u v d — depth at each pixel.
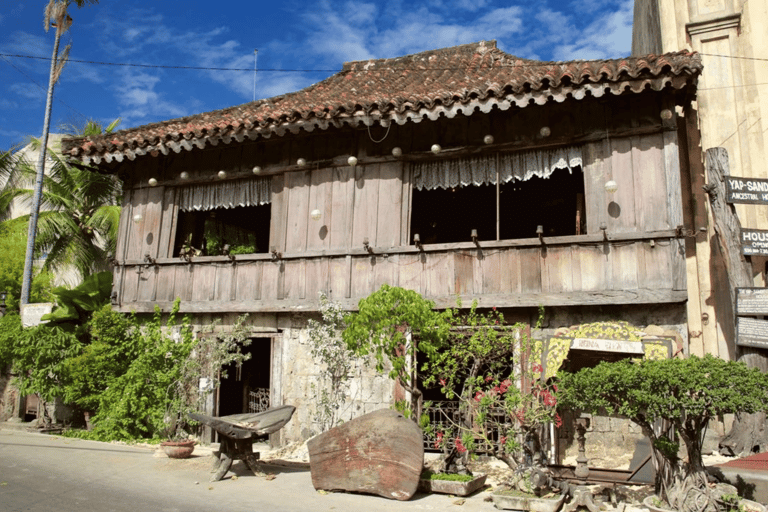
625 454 7.96
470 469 7.87
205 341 10.82
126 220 12.09
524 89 8.60
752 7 10.47
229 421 8.21
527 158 9.52
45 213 19.83
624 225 8.67
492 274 9.21
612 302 8.47
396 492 6.66
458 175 9.87
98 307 12.17
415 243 9.62
